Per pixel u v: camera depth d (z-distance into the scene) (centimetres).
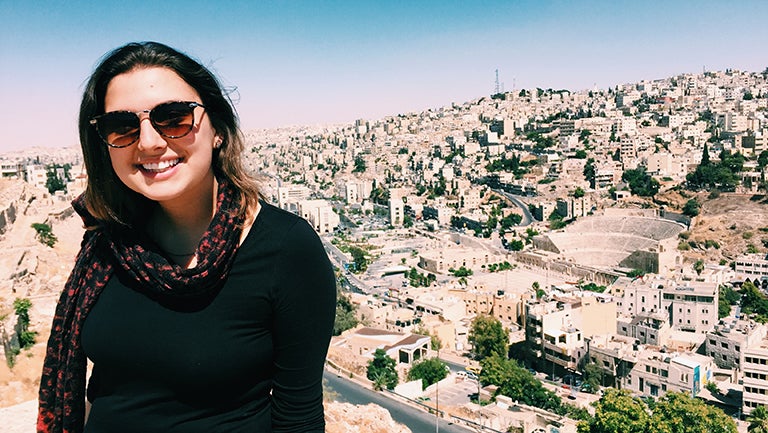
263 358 78
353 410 517
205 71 80
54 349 83
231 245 74
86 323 79
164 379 74
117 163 75
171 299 75
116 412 77
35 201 1576
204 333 74
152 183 75
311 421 81
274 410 82
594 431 1037
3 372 559
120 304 77
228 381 75
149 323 74
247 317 76
